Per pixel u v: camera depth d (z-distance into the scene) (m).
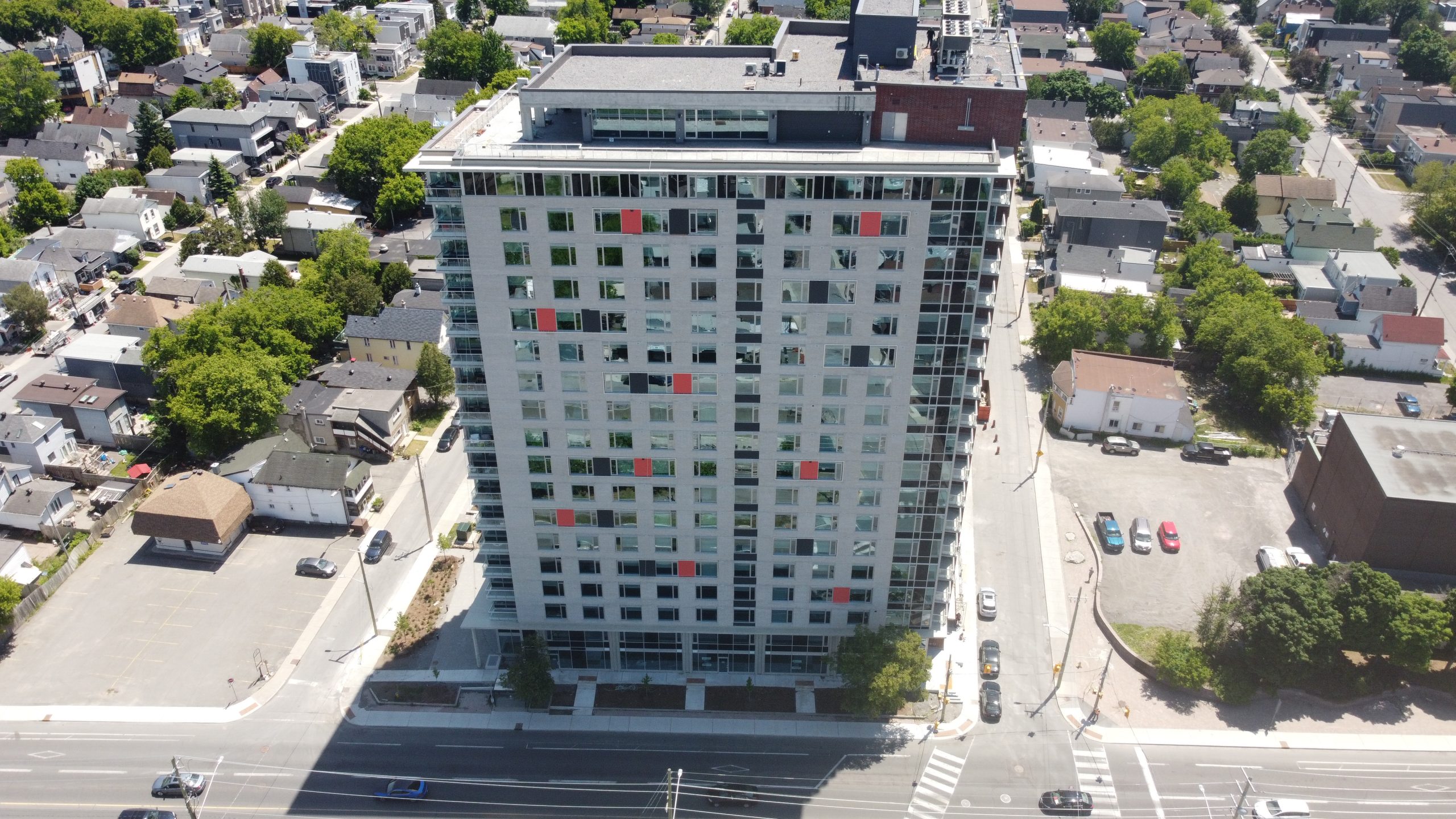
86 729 95.38
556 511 90.00
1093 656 102.88
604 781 90.50
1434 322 149.38
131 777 90.88
